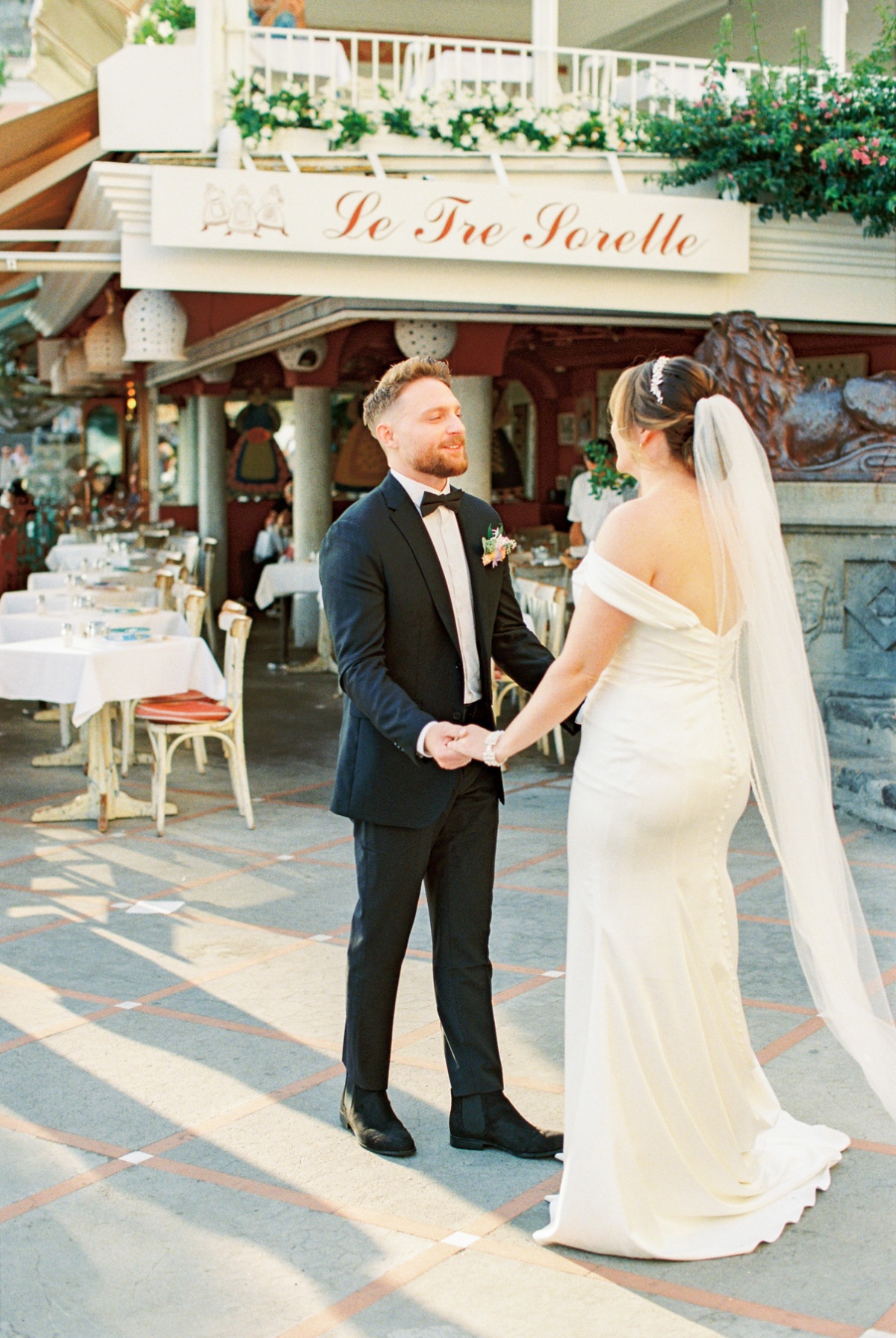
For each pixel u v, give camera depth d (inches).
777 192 370.0
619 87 425.4
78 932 221.1
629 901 127.3
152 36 352.8
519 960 204.5
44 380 842.2
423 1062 168.6
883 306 388.5
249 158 329.4
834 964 139.0
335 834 284.5
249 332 507.2
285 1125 152.1
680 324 427.5
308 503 542.3
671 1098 127.4
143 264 329.1
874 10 494.0
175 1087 162.2
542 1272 122.1
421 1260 124.1
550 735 371.2
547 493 724.0
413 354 417.4
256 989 194.9
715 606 129.1
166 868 258.5
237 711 289.7
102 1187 138.1
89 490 832.3
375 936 144.9
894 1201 134.0
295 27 377.1
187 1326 114.1
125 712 344.5
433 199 335.0
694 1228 127.5
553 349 680.4
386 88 364.8
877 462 327.0
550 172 361.1
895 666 319.9
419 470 141.3
